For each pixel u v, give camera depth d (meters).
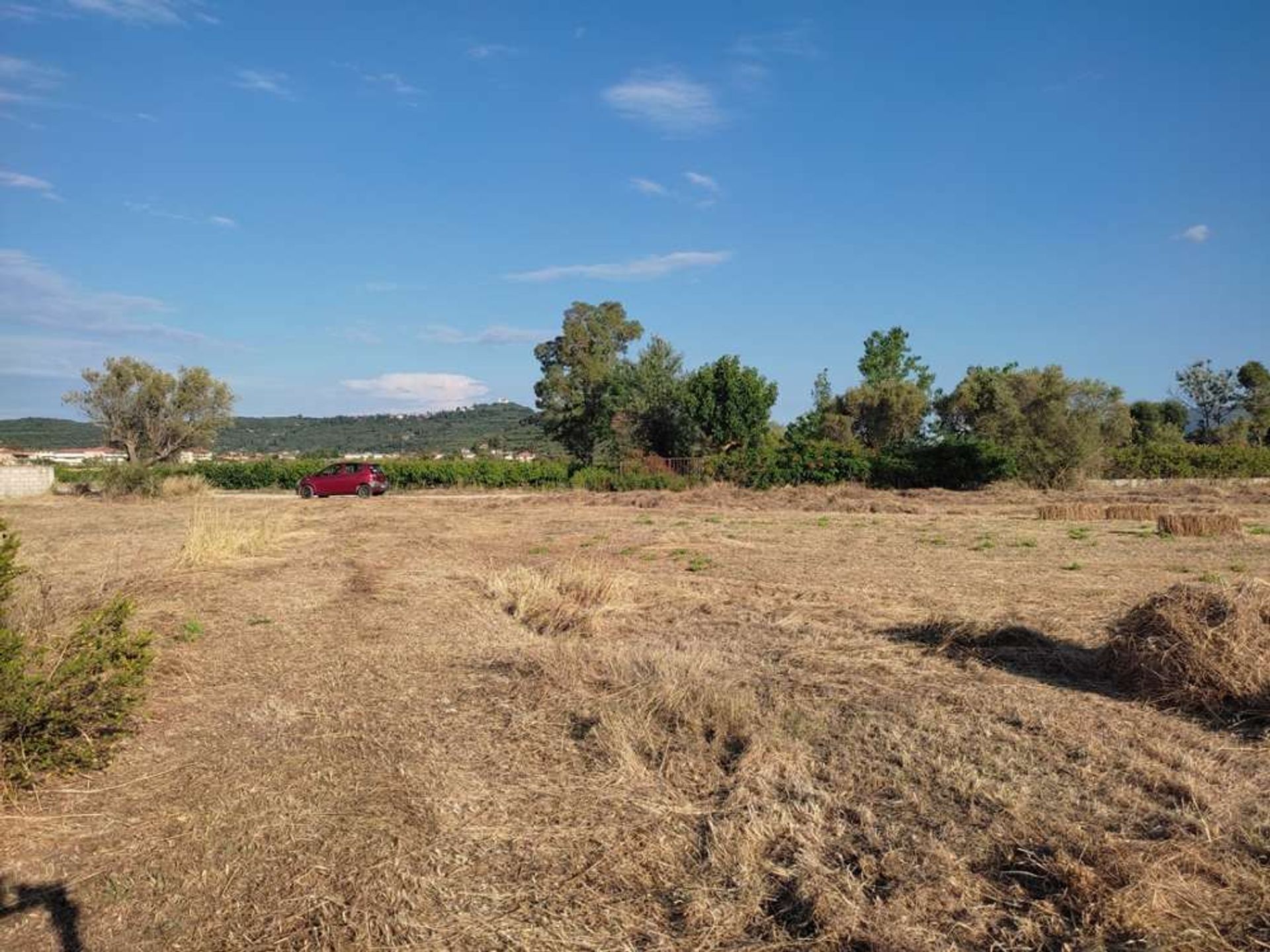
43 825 4.82
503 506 32.28
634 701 6.54
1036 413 37.78
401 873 4.20
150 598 11.53
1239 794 4.83
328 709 6.84
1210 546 16.95
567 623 10.09
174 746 6.06
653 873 4.20
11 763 5.27
